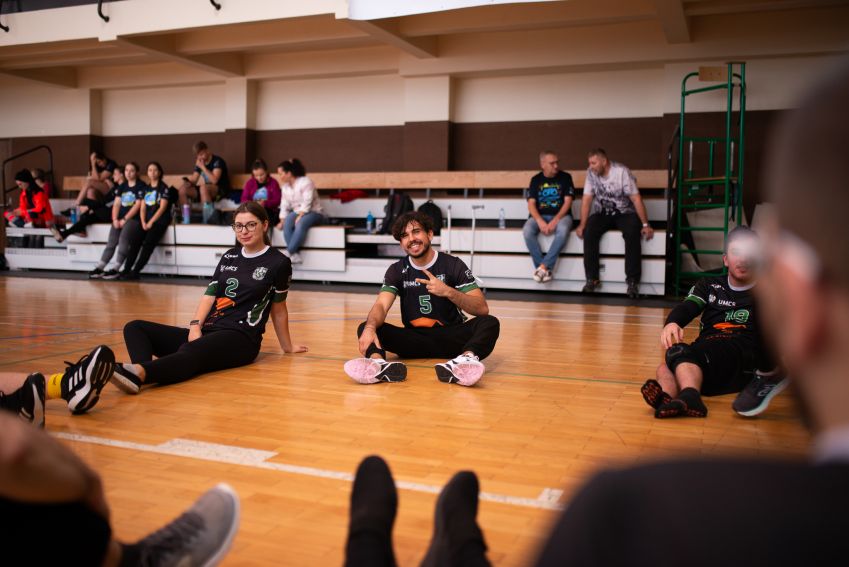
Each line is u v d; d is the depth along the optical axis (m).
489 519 1.76
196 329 3.59
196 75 11.27
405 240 3.78
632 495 0.38
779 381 2.69
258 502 1.86
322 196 10.39
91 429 2.54
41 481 0.94
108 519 1.06
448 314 3.88
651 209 8.66
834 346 0.35
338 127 10.86
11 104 12.62
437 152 10.05
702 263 8.24
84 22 9.50
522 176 9.45
